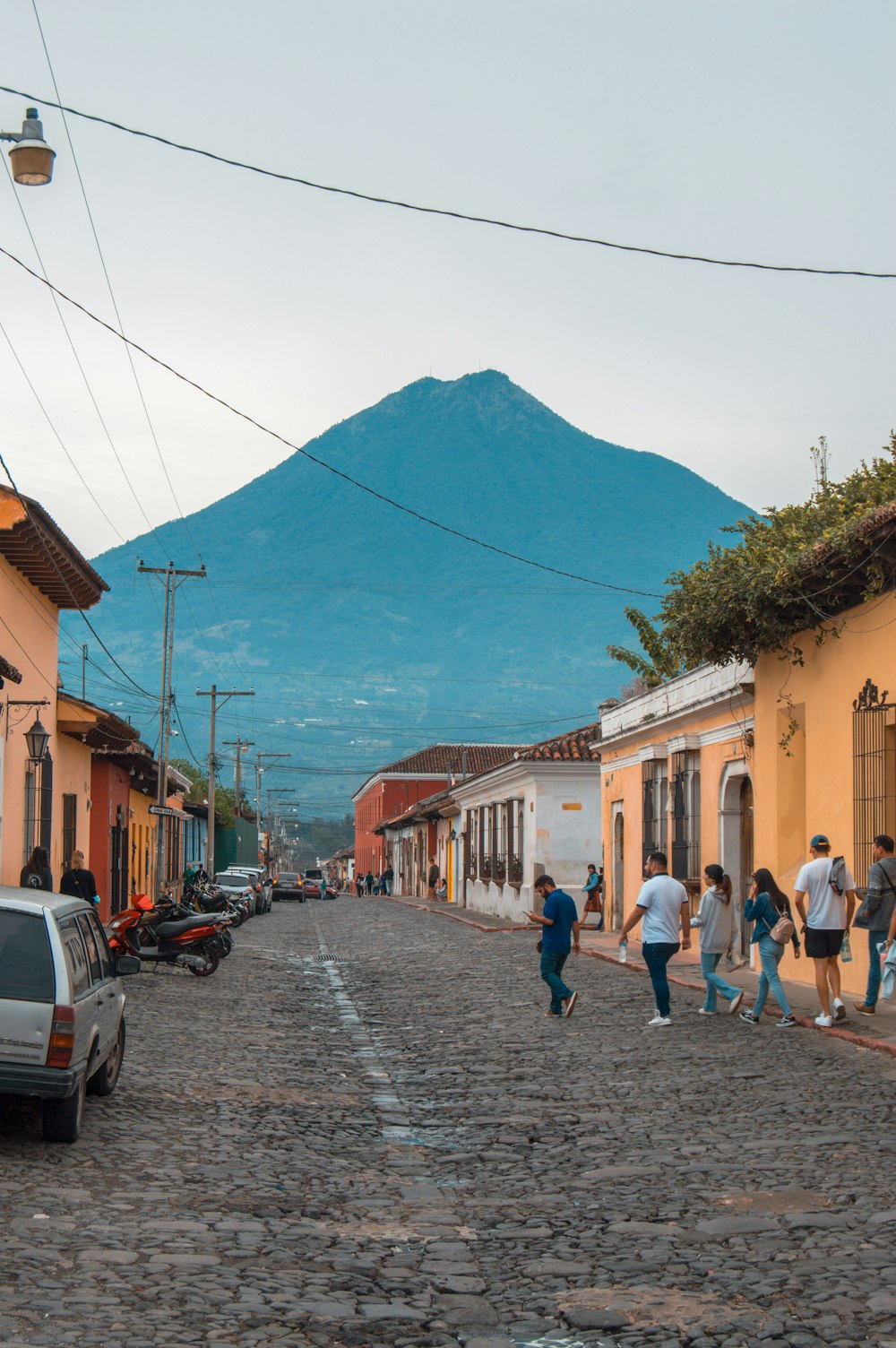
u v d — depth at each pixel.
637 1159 8.34
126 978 19.61
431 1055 13.18
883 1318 5.34
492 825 45.53
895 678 15.35
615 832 32.16
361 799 117.88
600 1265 6.19
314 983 21.67
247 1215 6.88
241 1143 8.71
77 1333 4.96
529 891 37.97
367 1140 9.20
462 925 39.44
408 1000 18.48
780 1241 6.46
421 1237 6.69
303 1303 5.53
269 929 38.50
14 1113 9.10
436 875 62.44
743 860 22.59
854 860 16.44
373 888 83.38
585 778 37.91
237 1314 5.32
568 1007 15.32
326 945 32.12
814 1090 10.41
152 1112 9.49
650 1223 6.88
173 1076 11.09
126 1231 6.36
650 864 15.02
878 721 15.83
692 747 24.53
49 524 19.91
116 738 28.66
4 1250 5.90
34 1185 7.16
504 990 18.89
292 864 165.38
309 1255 6.26
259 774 94.81
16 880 21.12
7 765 20.45
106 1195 7.06
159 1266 5.86
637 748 29.70
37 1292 5.39
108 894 31.84
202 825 69.62
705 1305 5.59
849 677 16.78
